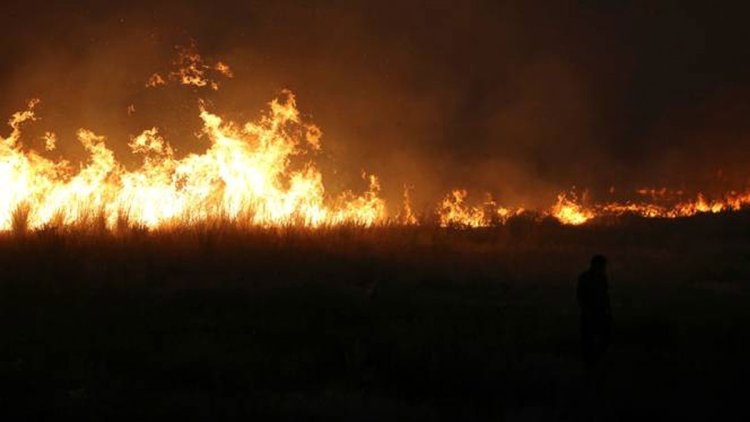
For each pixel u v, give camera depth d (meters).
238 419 9.67
